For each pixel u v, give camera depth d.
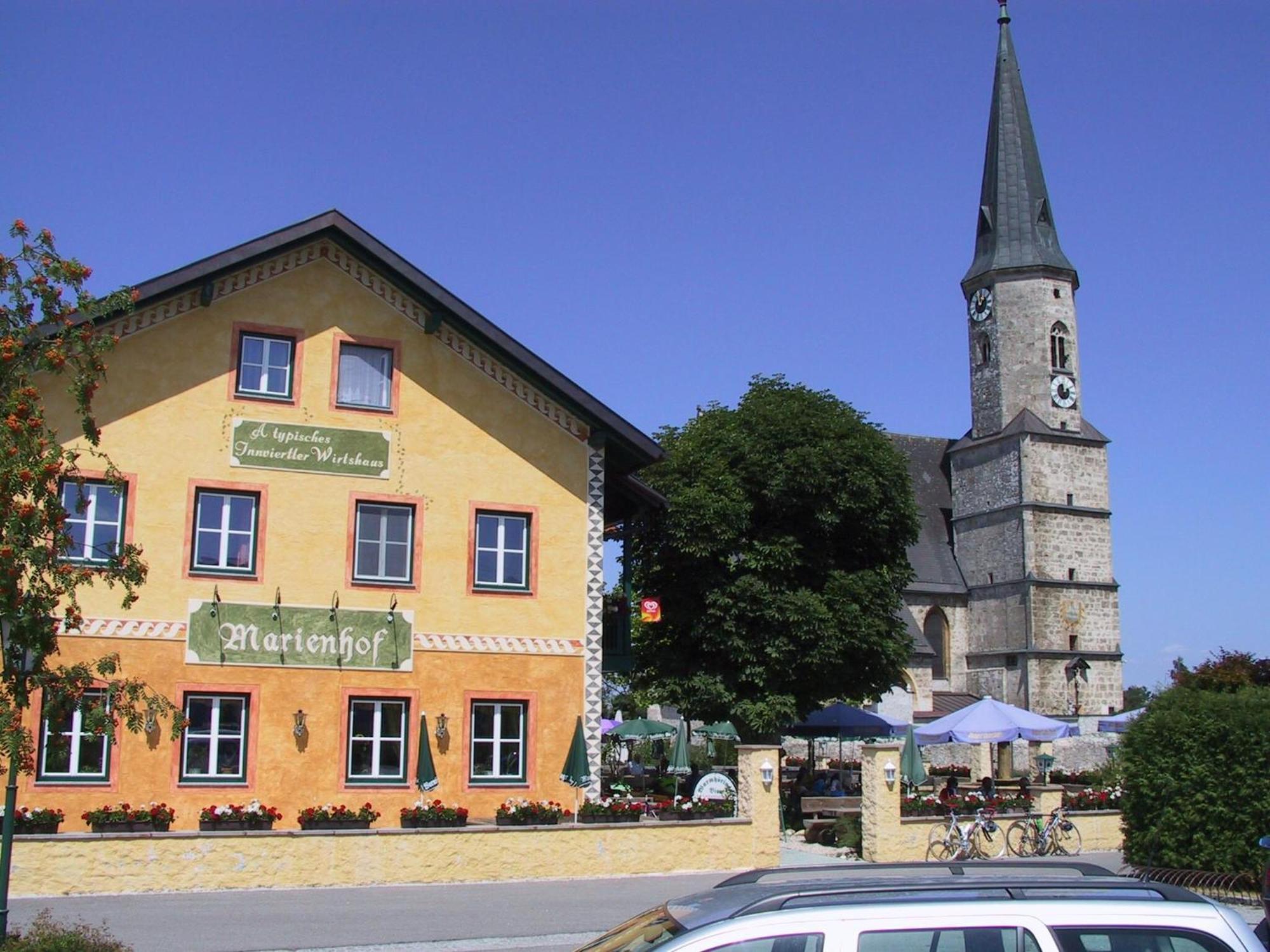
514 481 25.03
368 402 24.28
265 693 22.59
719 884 7.10
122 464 22.31
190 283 22.78
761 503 34.06
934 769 56.09
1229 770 18.56
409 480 24.25
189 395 22.95
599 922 17.14
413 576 24.02
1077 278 73.75
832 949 5.83
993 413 73.44
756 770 23.16
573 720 24.66
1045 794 26.94
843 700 35.09
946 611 73.00
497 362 25.20
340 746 22.92
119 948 12.09
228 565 22.88
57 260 15.05
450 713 23.78
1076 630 70.56
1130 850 19.92
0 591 13.30
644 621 32.31
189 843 19.23
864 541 34.97
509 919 17.34
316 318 24.06
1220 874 18.41
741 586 32.56
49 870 18.50
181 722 14.29
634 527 32.72
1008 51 75.69
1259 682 49.12
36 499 13.73
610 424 25.47
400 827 22.44
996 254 73.94
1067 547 71.19
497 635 24.38
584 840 21.69
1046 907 6.02
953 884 6.36
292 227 23.56
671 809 23.28
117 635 21.83
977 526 73.88
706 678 32.81
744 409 35.81
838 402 36.34
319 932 16.17
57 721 13.90
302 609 23.06
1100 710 70.12
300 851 19.86
